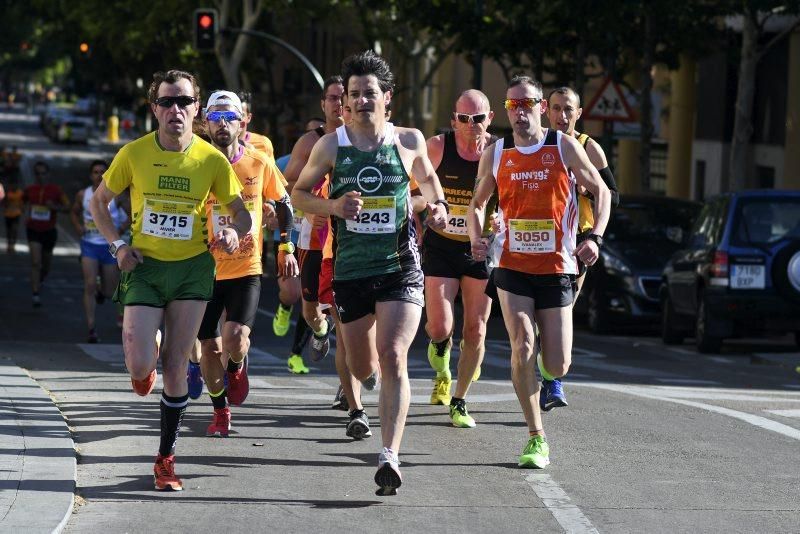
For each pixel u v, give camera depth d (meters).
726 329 52.72
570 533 20.30
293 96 162.00
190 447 26.03
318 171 22.86
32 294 77.50
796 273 51.78
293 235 33.94
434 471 24.45
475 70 91.44
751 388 40.06
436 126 160.50
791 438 28.92
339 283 22.97
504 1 83.25
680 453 26.75
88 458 24.59
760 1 69.62
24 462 23.17
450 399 31.64
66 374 37.31
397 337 22.33
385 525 20.56
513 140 25.11
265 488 22.77
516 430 28.92
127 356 21.97
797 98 91.69
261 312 72.00
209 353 27.12
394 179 22.81
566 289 25.17
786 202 53.12
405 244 22.91
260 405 31.67
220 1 135.25
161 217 22.02
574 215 25.11
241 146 27.95
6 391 30.91
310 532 20.06
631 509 21.88
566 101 30.95
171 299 22.22
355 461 25.20
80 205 54.44
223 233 22.08
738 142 75.62
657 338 62.88
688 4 74.56
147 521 20.39
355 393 27.38
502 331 62.97
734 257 52.38
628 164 120.62
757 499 22.80
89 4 148.38
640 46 82.75
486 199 25.67
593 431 28.98
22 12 190.38
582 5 73.44
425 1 90.00
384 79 22.86
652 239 63.62
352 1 131.25
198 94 22.36
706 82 106.25
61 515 20.00
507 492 22.92
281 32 153.50
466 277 29.30
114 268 53.84
